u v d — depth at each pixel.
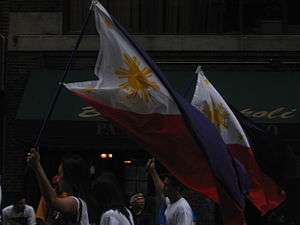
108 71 8.66
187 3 20.42
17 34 20.19
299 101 18.97
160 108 8.56
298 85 19.41
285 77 19.70
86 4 20.55
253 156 10.98
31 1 20.25
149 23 20.41
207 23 20.38
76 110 18.73
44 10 20.22
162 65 19.95
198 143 8.38
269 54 20.02
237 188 8.60
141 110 8.55
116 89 8.56
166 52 20.02
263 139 11.49
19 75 20.05
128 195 20.06
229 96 18.95
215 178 8.48
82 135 18.52
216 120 10.84
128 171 20.17
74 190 7.45
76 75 19.66
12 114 19.88
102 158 20.30
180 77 19.44
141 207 14.19
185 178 8.64
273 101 18.91
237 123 10.84
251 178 11.09
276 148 11.53
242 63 19.97
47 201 7.11
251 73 19.84
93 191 7.85
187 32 20.38
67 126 18.53
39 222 9.38
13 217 16.00
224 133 10.81
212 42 20.00
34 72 19.89
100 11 8.74
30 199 19.36
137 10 20.48
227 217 8.68
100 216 7.87
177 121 8.57
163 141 8.58
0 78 19.92
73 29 20.52
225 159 8.55
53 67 20.11
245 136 10.91
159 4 20.47
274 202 11.41
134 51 8.67
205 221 19.14
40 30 20.22
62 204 7.14
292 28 20.38
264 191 11.30
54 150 20.03
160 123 8.55
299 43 19.98
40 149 19.84
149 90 8.57
